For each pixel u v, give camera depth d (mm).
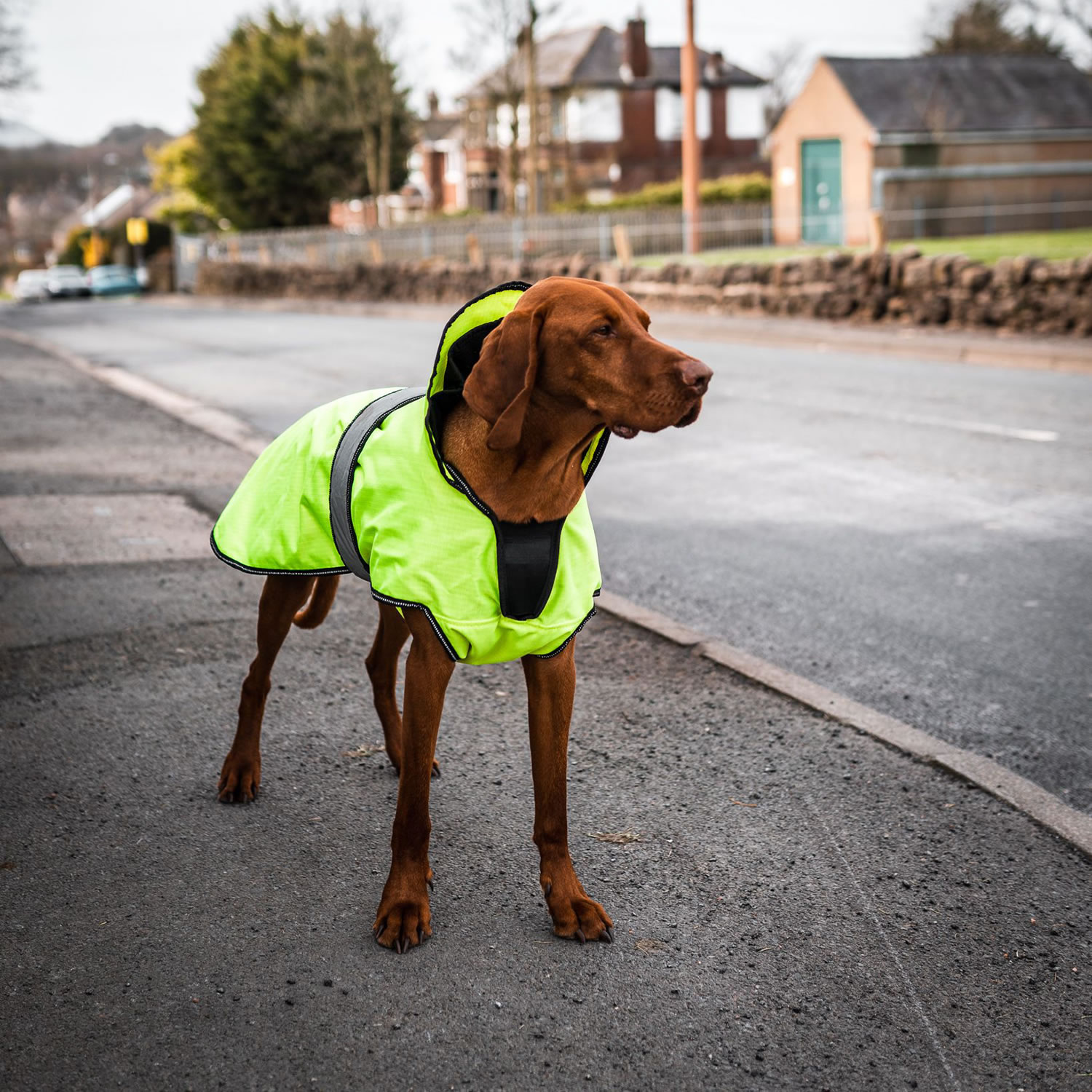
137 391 12945
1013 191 33938
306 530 3266
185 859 3316
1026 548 6547
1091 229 35125
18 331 22203
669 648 5016
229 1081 2463
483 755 4016
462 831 3518
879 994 2805
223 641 5000
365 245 32625
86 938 2932
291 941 2951
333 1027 2635
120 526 6785
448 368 2867
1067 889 3268
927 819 3629
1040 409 10422
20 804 3609
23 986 2740
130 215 103000
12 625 5121
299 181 42094
